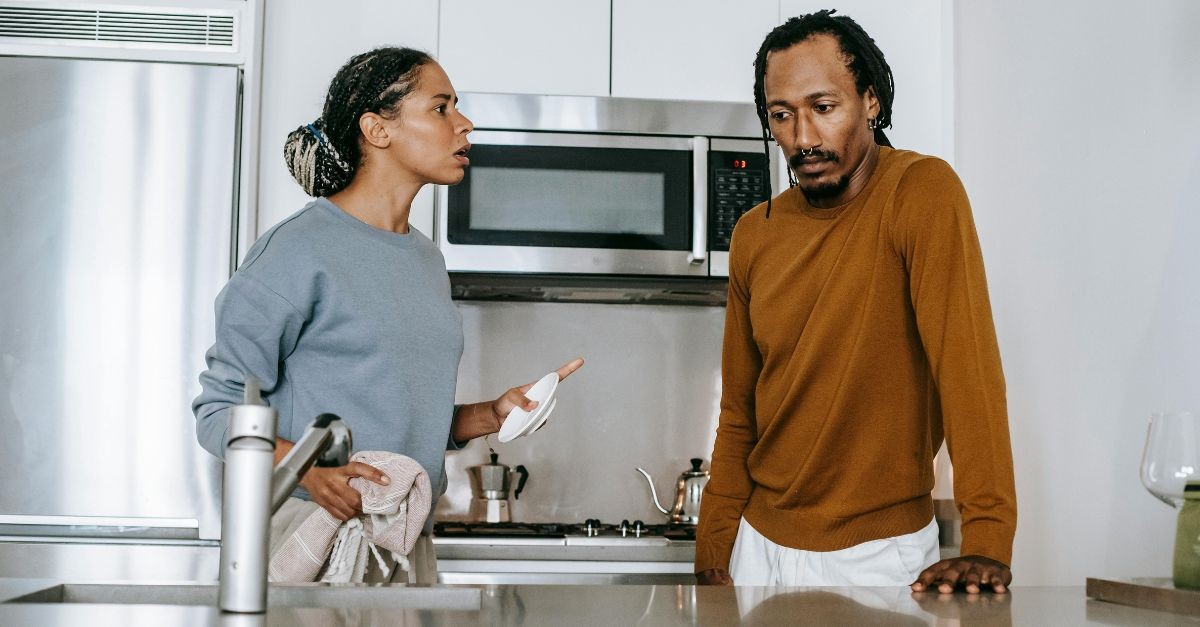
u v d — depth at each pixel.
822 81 1.60
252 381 0.95
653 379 3.23
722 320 3.27
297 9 2.87
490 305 3.22
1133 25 2.19
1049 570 2.51
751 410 1.86
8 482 2.56
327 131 1.75
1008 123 2.72
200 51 2.74
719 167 2.88
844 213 1.65
